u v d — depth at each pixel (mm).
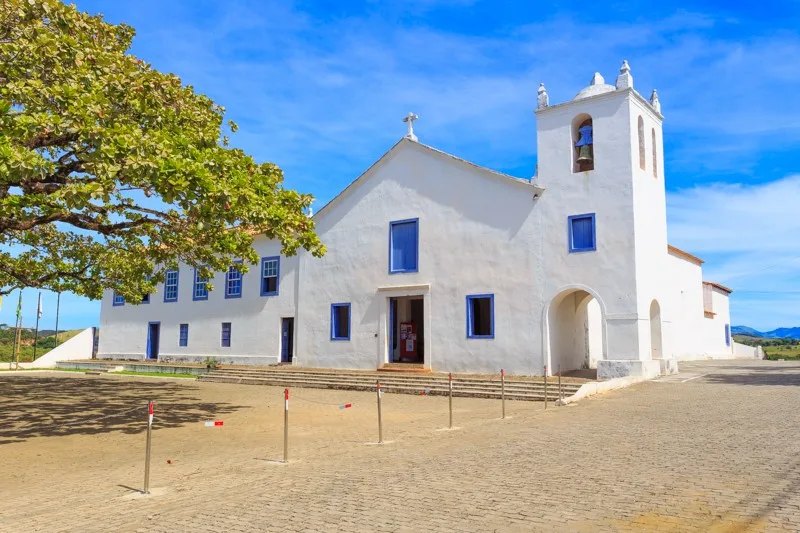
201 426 13734
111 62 12125
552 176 21328
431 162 24234
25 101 10758
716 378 19953
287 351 28859
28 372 32250
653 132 22438
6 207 12992
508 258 21922
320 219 27375
